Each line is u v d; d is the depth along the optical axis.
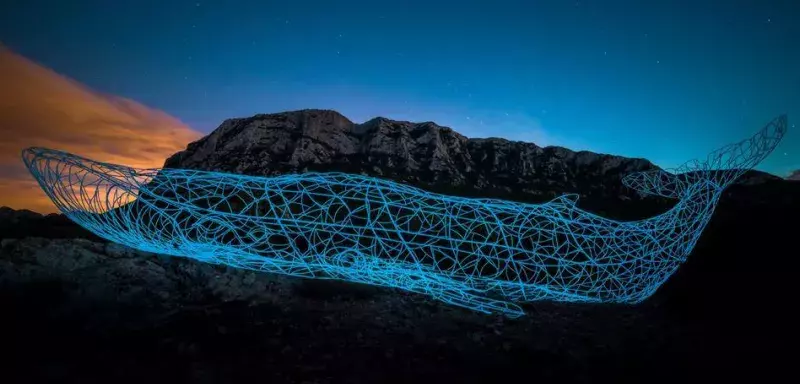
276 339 4.96
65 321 4.73
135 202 7.29
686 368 4.67
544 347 5.38
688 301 6.78
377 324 5.80
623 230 7.74
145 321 5.09
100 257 6.79
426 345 5.20
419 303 6.88
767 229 8.64
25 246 6.51
